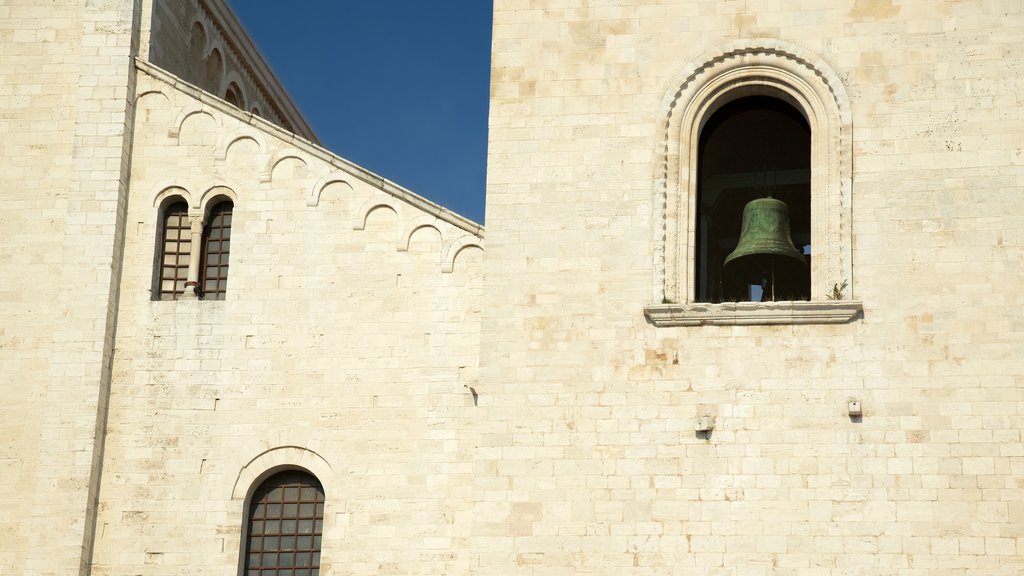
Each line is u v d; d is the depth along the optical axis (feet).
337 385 134.00
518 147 129.39
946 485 117.19
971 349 119.96
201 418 134.41
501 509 121.19
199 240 140.15
